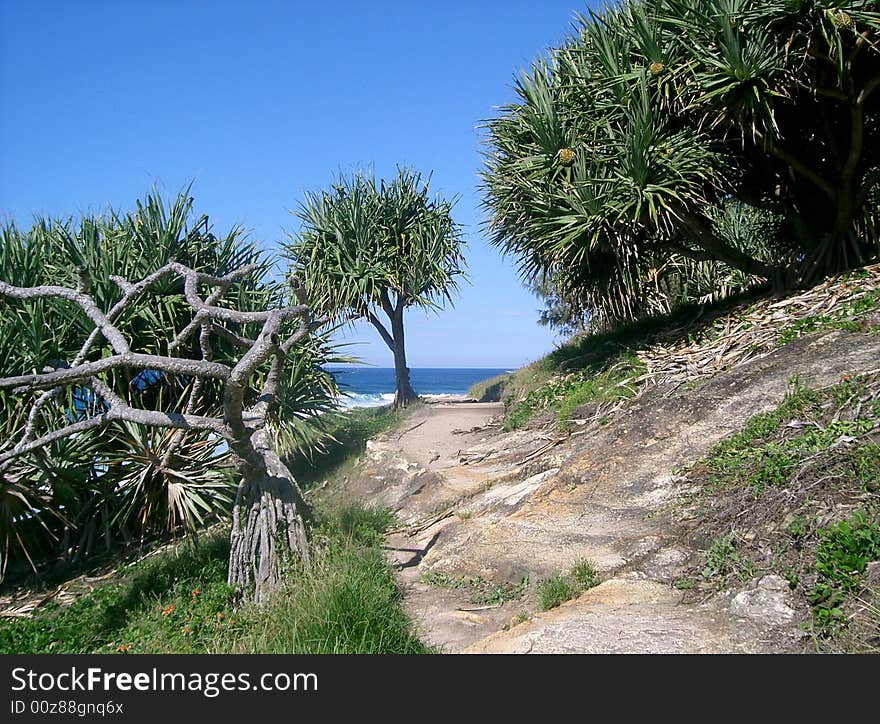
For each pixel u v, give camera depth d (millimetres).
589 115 10742
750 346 8492
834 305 8617
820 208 11242
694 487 6266
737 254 11031
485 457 9977
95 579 8281
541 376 12727
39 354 8492
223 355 9914
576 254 10555
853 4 8688
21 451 5512
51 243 10016
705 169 9781
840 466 5176
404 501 9250
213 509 8930
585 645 4383
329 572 5609
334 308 13922
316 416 11078
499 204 11672
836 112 10609
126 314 9188
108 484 8945
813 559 4531
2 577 8266
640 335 11773
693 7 9539
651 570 5340
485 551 6566
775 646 4074
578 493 7211
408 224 14555
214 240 10680
